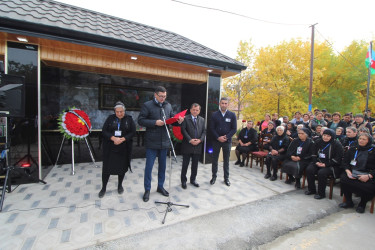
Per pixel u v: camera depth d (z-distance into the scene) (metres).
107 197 3.01
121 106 2.93
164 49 3.84
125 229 2.25
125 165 3.08
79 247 1.93
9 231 2.12
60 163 4.63
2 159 3.12
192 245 2.05
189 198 3.11
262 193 3.46
